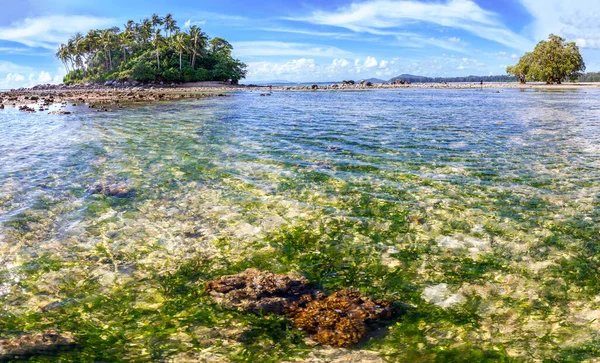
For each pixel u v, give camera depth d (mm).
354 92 91438
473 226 9156
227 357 4918
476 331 5438
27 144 19547
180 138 21000
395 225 9273
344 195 11383
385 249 8086
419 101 54062
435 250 8008
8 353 4895
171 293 6473
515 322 5641
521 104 46688
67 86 159500
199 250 8070
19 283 6758
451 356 4918
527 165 14781
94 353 4984
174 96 68562
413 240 8477
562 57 118688
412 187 12102
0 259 7602
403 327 5543
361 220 9570
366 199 11039
